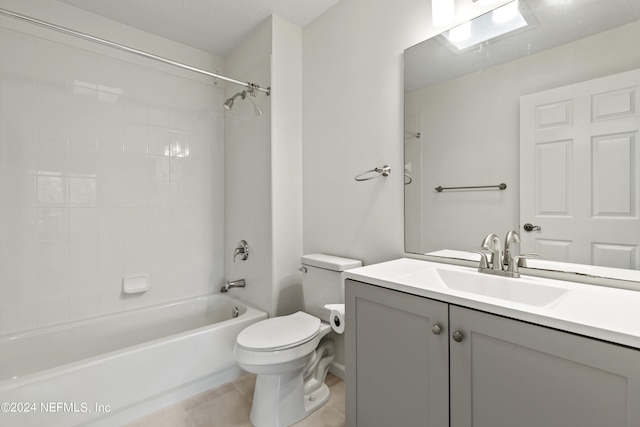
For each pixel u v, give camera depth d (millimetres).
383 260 1728
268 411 1494
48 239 1895
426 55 1525
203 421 1554
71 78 1965
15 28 1779
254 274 2295
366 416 1208
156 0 1920
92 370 1414
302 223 2273
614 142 1028
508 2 1271
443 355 959
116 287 2145
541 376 771
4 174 1757
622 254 1015
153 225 2309
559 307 820
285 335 1541
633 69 997
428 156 1533
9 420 1220
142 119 2252
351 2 1891
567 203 1126
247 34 2322
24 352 1750
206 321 2461
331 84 2025
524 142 1229
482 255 1261
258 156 2256
